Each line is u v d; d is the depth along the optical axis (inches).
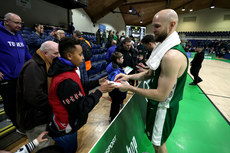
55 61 32.1
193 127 88.7
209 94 148.3
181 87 40.4
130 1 472.4
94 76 174.1
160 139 44.2
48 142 45.2
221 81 200.5
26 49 81.7
